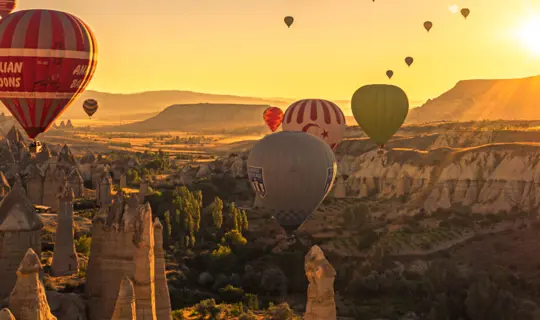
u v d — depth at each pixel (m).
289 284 76.06
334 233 96.12
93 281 45.41
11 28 48.47
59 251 60.03
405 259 86.06
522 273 78.44
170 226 86.88
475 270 77.81
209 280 74.69
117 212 44.81
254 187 51.97
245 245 87.25
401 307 70.56
